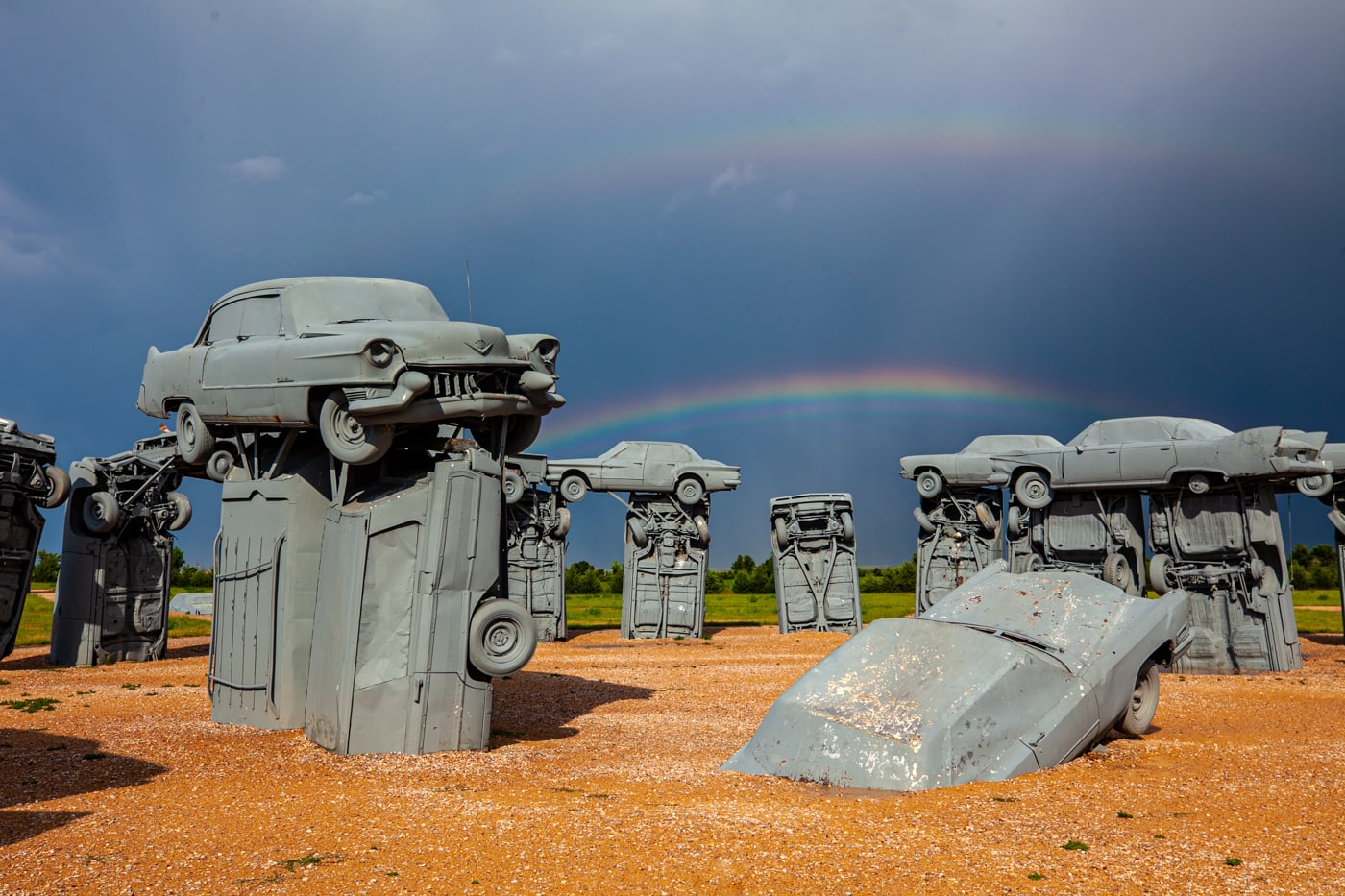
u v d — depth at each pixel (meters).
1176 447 22.25
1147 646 12.38
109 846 7.81
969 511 32.72
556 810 8.83
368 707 12.22
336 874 7.11
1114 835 7.97
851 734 10.49
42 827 8.42
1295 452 21.09
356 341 12.27
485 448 13.88
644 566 32.34
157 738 13.24
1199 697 17.28
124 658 23.72
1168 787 9.66
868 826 8.23
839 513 33.34
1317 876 7.02
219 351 14.46
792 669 22.12
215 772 11.08
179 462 24.02
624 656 25.64
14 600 23.45
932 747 10.05
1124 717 12.64
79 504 23.47
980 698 10.61
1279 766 10.80
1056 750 10.89
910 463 32.81
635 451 32.78
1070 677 11.41
